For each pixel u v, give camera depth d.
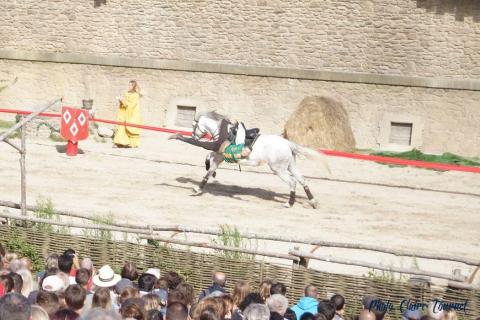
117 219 16.58
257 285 13.18
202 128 18.62
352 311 12.52
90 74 27.92
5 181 19.39
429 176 22.64
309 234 16.30
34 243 14.45
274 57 26.09
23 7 28.30
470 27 24.42
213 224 16.64
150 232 13.90
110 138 25.48
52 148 23.45
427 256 13.12
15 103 28.70
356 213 18.38
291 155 18.42
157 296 8.99
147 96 27.39
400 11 24.88
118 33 27.52
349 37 25.39
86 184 19.59
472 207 19.44
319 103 24.61
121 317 7.38
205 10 26.58
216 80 26.69
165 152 24.02
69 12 27.91
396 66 25.11
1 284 8.83
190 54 26.88
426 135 25.11
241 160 18.31
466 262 12.96
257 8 26.08
